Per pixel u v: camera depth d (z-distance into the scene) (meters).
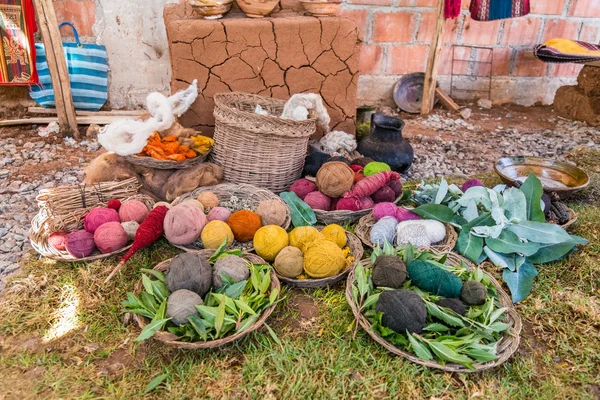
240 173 3.00
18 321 2.01
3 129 4.18
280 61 3.39
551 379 1.82
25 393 1.69
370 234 2.51
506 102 5.65
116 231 2.34
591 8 5.31
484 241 2.43
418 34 5.09
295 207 2.64
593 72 4.90
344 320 2.05
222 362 1.82
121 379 1.77
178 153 2.86
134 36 4.44
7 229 2.69
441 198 2.64
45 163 3.59
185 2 3.77
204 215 2.42
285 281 2.22
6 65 3.81
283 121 2.79
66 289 2.18
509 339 1.87
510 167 3.32
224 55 3.27
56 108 3.99
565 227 2.66
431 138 4.46
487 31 5.24
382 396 1.72
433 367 1.79
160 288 1.95
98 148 3.90
